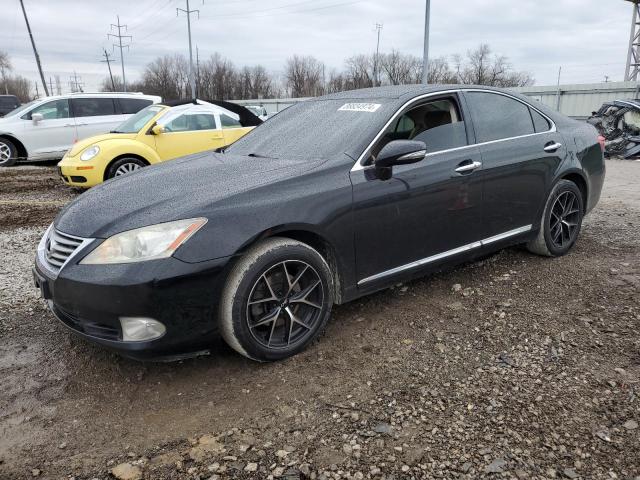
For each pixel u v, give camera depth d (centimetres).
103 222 284
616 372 288
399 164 324
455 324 351
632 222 612
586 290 398
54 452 237
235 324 283
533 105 450
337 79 6856
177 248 267
